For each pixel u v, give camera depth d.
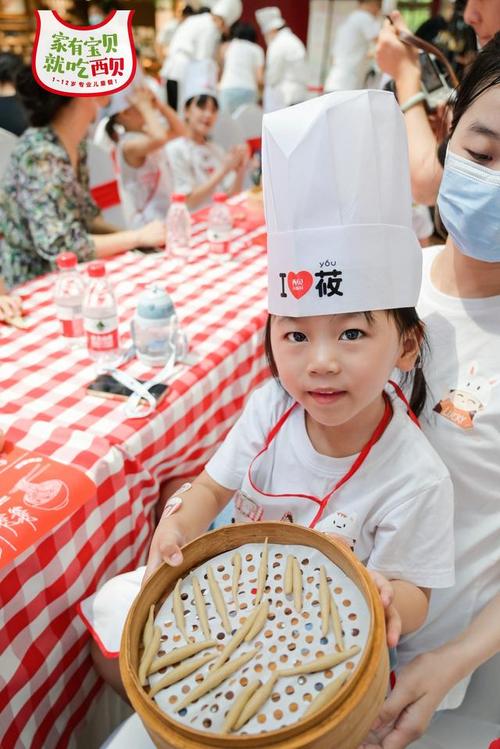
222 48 4.93
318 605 0.70
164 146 3.02
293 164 0.75
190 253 2.15
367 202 0.76
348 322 0.77
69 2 3.58
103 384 1.38
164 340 1.47
